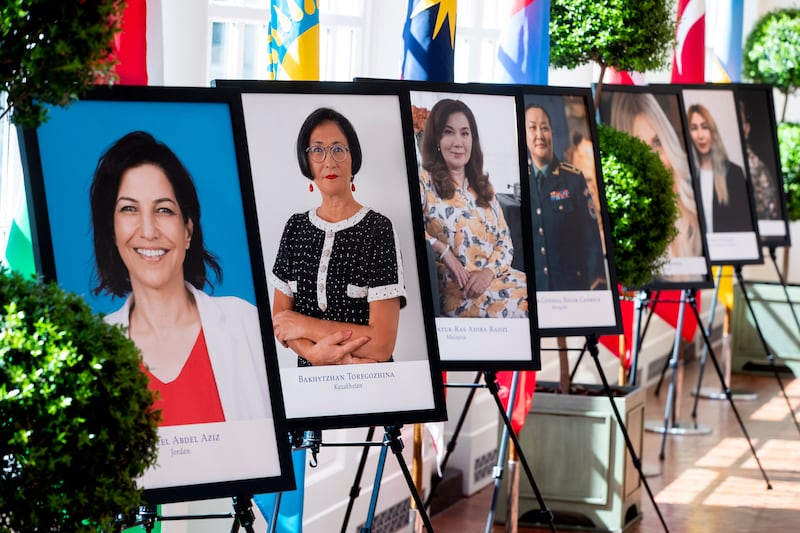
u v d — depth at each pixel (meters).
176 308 3.17
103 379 2.49
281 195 3.62
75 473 2.46
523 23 5.42
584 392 6.37
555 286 5.18
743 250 7.68
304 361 3.57
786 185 10.37
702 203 6.93
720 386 10.39
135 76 3.74
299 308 3.60
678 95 6.73
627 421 6.21
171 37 4.40
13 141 4.05
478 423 7.14
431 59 4.82
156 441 2.64
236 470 3.14
